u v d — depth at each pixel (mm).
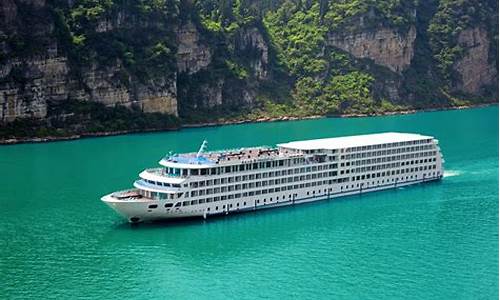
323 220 179500
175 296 132625
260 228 172375
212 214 178500
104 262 149500
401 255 153500
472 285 136750
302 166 193250
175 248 157750
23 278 140875
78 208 189375
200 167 174000
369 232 169750
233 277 141625
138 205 168375
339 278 140875
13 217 181500
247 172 182625
